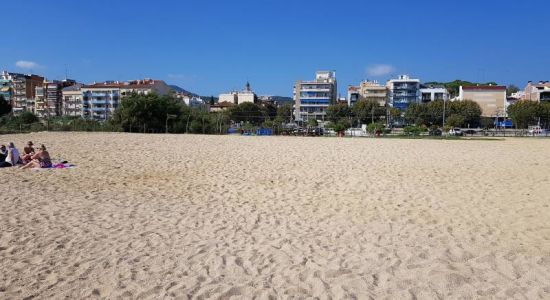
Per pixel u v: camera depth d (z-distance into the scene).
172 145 28.67
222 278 5.98
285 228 8.47
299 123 115.81
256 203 10.77
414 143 33.78
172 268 6.34
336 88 155.62
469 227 8.55
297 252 7.03
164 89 125.31
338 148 27.58
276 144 31.00
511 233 8.10
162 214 9.57
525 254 6.93
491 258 6.73
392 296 5.41
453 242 7.57
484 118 103.75
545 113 89.25
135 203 10.70
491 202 10.85
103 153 22.72
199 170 16.61
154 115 59.94
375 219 9.20
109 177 14.77
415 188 12.84
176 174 15.58
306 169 16.95
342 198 11.38
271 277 6.01
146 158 20.56
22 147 26.16
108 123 59.47
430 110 100.62
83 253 6.95
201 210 9.98
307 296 5.41
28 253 6.92
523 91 137.38
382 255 6.89
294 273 6.13
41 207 10.05
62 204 10.42
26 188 12.49
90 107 125.81
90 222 8.79
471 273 6.16
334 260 6.66
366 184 13.53
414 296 5.43
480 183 13.73
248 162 19.22
